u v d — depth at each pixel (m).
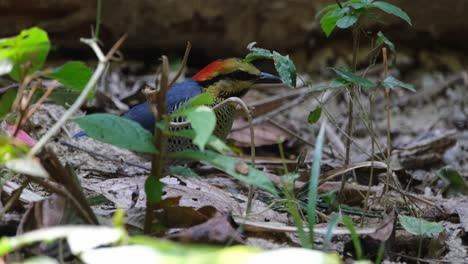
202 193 7.63
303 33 15.87
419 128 13.77
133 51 15.77
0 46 5.14
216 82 10.09
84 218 5.49
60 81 5.41
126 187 7.58
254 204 7.72
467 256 6.80
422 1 15.96
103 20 15.08
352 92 7.88
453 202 8.55
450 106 14.88
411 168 11.37
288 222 7.18
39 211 5.50
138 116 9.55
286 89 15.07
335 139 12.30
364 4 7.26
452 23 16.27
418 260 6.57
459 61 16.61
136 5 15.04
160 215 6.11
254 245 6.13
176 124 5.52
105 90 12.93
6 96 5.97
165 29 15.35
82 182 7.89
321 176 8.17
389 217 6.38
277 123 12.55
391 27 16.19
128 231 5.83
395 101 15.05
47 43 5.16
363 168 9.91
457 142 12.55
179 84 10.14
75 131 10.84
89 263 3.87
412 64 16.38
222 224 5.76
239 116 12.31
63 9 14.88
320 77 15.79
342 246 6.52
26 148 4.91
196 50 15.82
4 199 6.14
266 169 10.46
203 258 3.29
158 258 3.36
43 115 10.95
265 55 7.29
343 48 16.22
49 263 3.69
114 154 10.34
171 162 9.24
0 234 5.77
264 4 15.49
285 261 3.57
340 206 8.00
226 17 15.45
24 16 14.80
